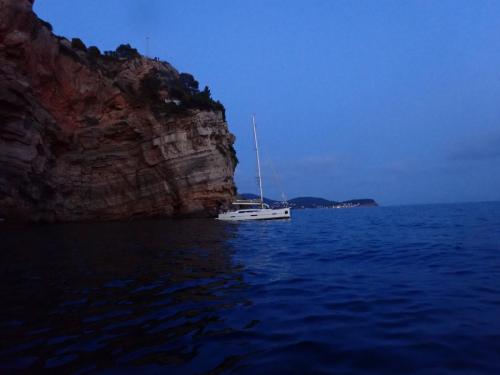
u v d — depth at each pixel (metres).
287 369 4.46
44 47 41.12
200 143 53.22
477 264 10.89
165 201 51.19
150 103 51.53
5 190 33.41
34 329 6.29
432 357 4.60
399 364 4.46
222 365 4.64
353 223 37.28
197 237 24.34
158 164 50.84
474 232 21.19
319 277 10.10
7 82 33.50
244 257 14.65
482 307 6.56
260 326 6.07
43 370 4.68
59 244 20.53
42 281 10.40
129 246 19.19
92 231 30.66
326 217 55.94
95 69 48.53
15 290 9.27
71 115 46.00
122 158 49.56
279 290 8.62
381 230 26.48
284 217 49.22
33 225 38.12
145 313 7.08
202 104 57.69
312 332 5.69
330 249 16.48
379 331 5.60
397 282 9.02
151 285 9.60
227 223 41.91
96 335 5.93
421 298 7.36
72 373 4.57
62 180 43.81
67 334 6.01
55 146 43.22
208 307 7.34
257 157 54.41
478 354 4.62
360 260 12.97
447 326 5.66
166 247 18.55
